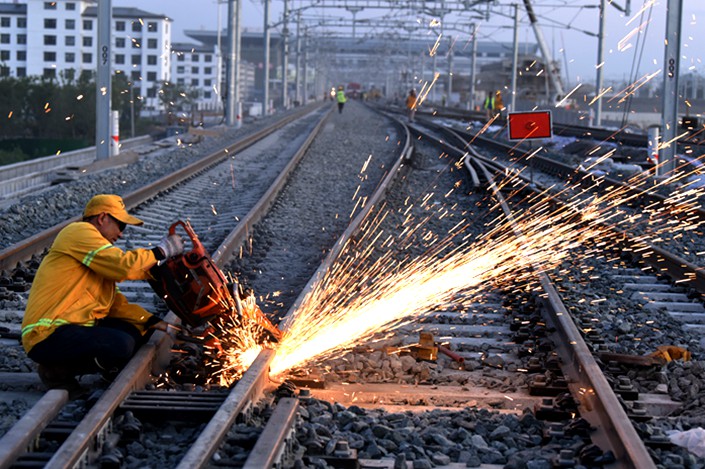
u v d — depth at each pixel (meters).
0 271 21.58
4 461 9.94
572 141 82.38
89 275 13.98
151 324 14.80
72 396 13.69
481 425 12.73
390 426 12.62
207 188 44.78
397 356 16.56
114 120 56.19
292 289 21.86
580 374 14.02
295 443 11.30
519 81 175.88
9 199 38.62
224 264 23.47
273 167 58.09
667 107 50.25
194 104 151.25
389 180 42.62
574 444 11.77
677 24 50.25
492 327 18.86
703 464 11.27
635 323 19.42
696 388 14.55
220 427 10.88
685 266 23.02
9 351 15.88
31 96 129.50
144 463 10.93
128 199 33.91
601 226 30.92
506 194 42.06
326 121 124.69
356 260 25.11
